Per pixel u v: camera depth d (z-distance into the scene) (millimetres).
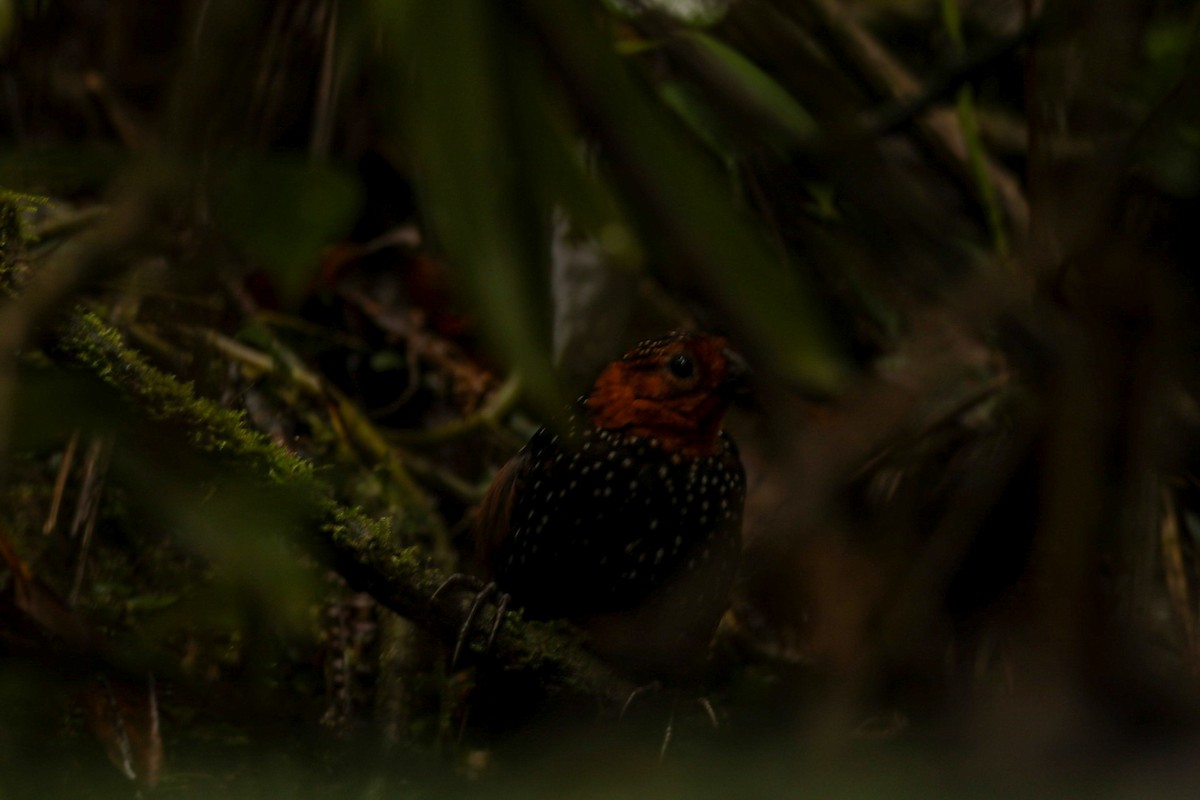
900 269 3916
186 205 3303
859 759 2055
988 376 4051
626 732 4023
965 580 3994
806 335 2830
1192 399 3953
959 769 1955
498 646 4012
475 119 2898
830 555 3920
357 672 4113
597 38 3150
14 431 3887
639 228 3477
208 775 3971
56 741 3984
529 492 4066
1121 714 2398
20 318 3430
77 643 3979
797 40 4031
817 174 4055
